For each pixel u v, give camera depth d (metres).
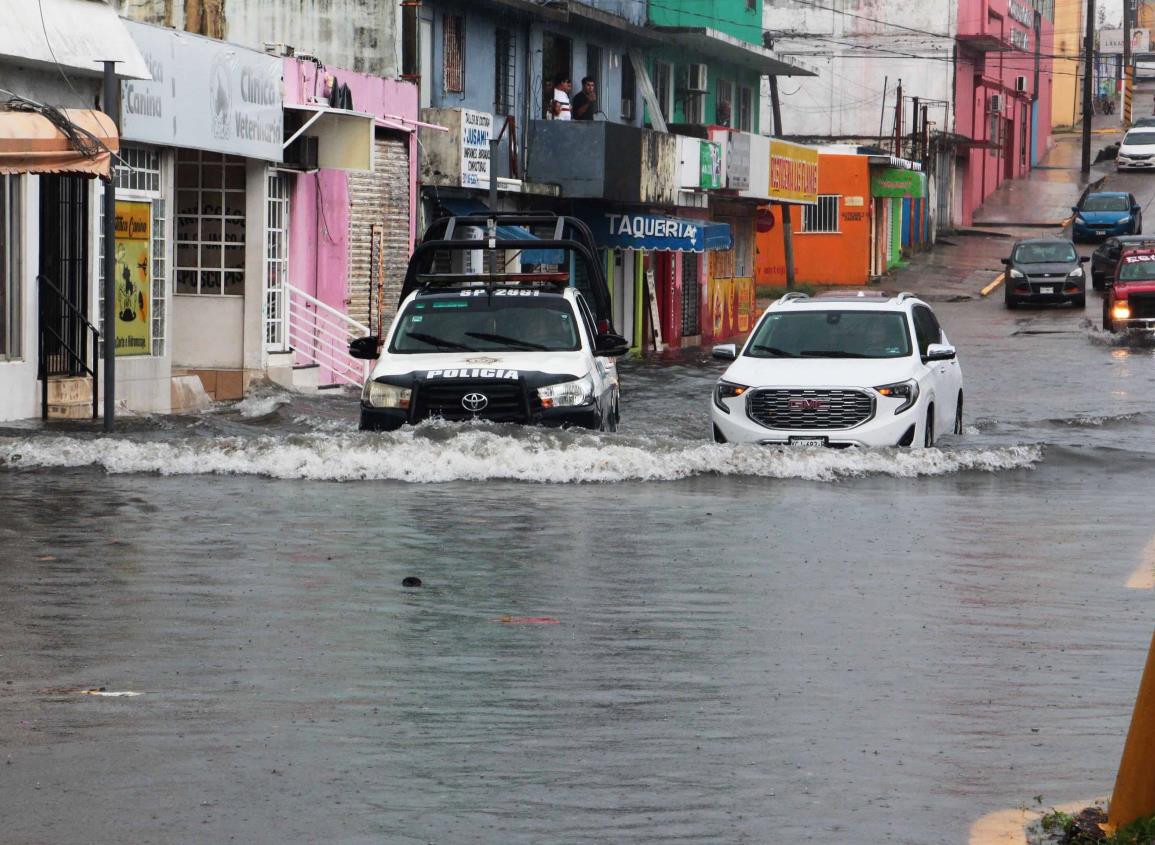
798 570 18.39
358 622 15.26
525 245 31.00
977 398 45.06
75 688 12.73
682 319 74.12
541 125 58.78
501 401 27.47
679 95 77.62
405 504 22.94
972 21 115.62
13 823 9.60
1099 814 9.65
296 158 43.53
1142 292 66.12
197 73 37.88
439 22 54.34
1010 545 20.50
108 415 30.69
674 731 11.70
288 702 12.37
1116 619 15.95
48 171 27.59
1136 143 139.88
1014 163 138.00
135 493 23.58
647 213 67.00
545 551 19.31
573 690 12.87
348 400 41.72
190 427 32.50
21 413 32.16
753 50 79.00
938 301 85.69
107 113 29.39
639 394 46.03
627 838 9.45
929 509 23.61
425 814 9.84
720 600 16.58
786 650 14.38
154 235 37.75
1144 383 49.19
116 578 17.25
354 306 47.53
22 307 32.25
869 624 15.54
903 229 105.31
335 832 9.51
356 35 51.38
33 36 31.56
